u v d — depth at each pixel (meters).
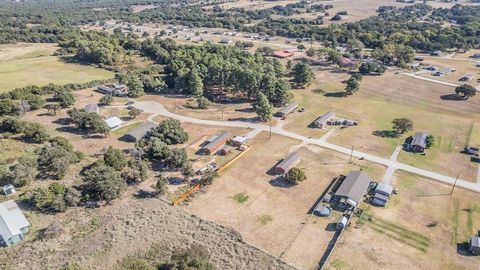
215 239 79.88
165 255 75.38
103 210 88.69
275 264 73.50
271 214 87.94
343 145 119.81
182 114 144.62
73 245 77.88
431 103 155.38
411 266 73.06
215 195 95.00
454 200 92.56
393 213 88.00
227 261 74.06
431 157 112.62
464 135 127.06
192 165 107.81
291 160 107.06
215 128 132.62
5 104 134.62
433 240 79.62
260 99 137.12
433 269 72.44
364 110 148.38
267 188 97.88
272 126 133.88
